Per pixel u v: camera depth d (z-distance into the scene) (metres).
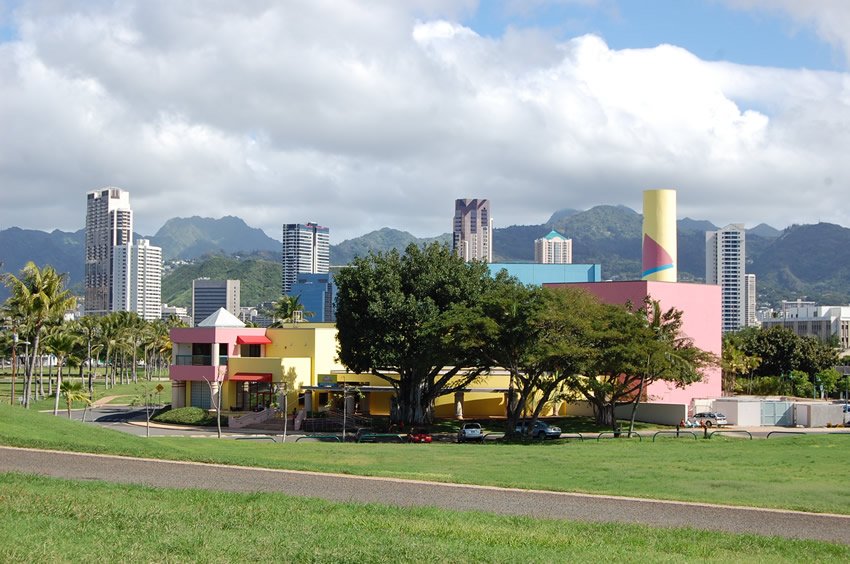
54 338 91.88
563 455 48.56
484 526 24.06
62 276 81.44
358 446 52.78
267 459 38.72
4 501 23.59
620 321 66.75
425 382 80.12
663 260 99.88
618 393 71.19
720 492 34.53
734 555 22.34
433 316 69.44
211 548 20.11
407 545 21.22
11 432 38.59
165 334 157.38
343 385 79.81
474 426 65.44
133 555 19.14
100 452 34.97
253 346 93.69
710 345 92.31
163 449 39.75
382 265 73.50
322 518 23.95
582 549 21.91
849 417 88.06
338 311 73.88
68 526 21.33
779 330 125.19
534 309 63.91
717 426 80.81
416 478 33.03
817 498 33.41
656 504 29.80
